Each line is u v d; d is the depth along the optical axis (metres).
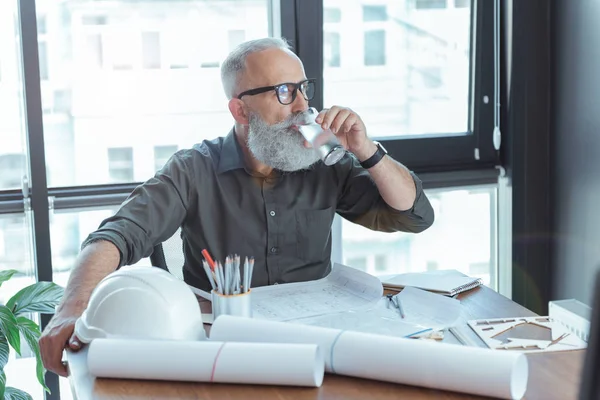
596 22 2.68
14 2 2.44
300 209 1.93
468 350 1.07
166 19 2.61
